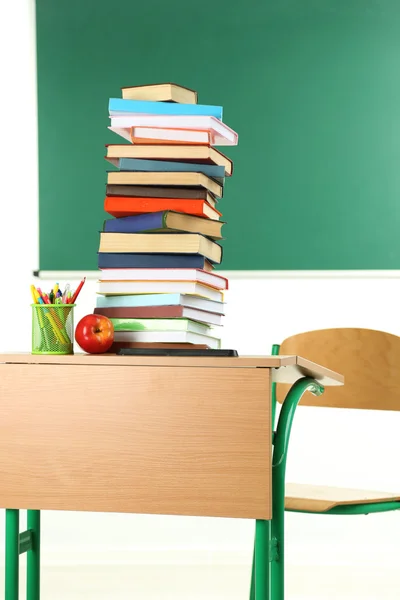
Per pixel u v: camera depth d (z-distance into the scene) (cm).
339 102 364
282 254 367
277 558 182
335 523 366
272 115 368
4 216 381
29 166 381
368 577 352
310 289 367
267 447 162
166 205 192
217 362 165
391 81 362
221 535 372
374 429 365
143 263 190
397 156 361
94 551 376
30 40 382
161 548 374
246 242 368
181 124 193
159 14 376
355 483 366
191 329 190
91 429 170
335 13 366
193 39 373
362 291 364
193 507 164
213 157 196
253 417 163
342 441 367
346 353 263
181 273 188
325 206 364
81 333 184
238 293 371
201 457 164
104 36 379
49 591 339
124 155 196
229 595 333
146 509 167
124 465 168
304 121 366
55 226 379
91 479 169
